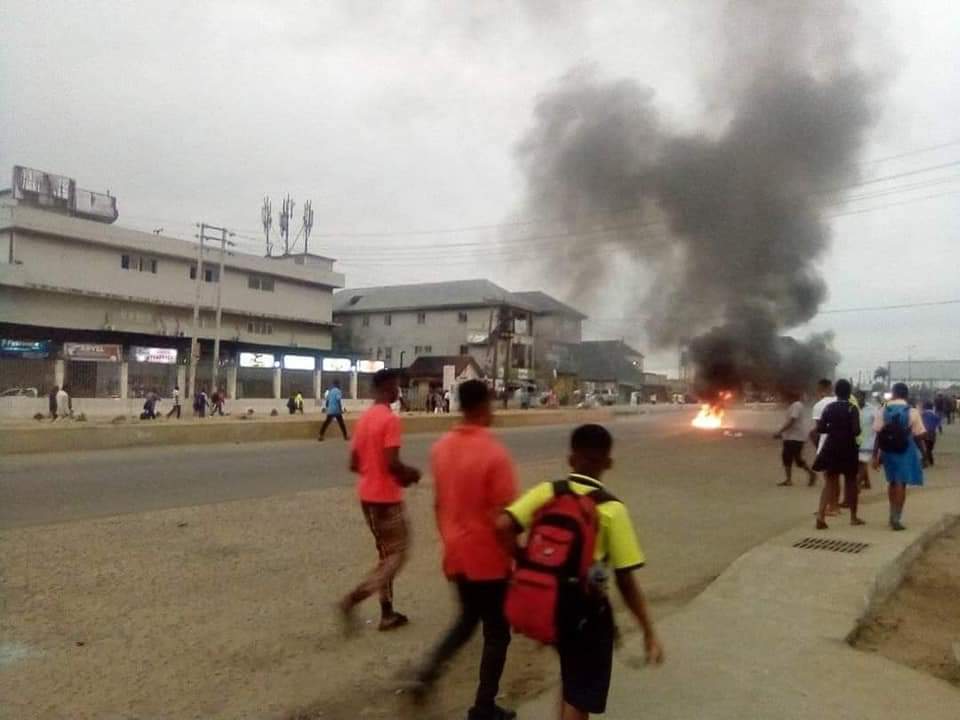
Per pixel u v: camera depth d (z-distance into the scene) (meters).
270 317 52.31
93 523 8.38
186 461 14.87
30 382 33.50
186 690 4.09
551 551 2.93
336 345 67.06
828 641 4.94
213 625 5.14
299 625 5.20
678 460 17.33
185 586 6.04
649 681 4.22
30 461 14.30
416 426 24.95
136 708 3.84
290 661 4.55
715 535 8.74
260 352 44.06
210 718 3.77
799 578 6.41
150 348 38.28
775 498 11.65
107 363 36.44
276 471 13.61
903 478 8.64
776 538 8.16
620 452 19.34
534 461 16.30
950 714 3.91
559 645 2.99
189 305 47.19
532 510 3.10
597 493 3.08
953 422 43.31
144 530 8.09
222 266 40.81
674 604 5.98
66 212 47.16
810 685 4.21
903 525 9.01
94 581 6.06
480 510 3.70
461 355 59.88
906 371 57.41
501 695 4.17
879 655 4.91
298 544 7.64
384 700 4.05
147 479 12.14
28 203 45.78
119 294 43.88
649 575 6.90
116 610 5.37
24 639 4.75
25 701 3.87
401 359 57.59
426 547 7.91
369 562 6.98
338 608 5.44
